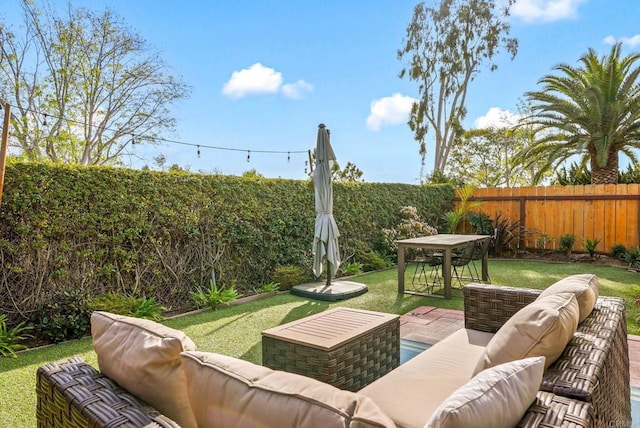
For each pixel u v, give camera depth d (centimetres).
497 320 260
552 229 883
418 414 151
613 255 799
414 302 509
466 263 573
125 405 112
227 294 503
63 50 1075
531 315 148
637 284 582
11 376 287
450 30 1571
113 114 1165
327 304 500
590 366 134
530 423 100
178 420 121
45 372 135
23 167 389
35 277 395
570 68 914
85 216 428
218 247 553
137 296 469
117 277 455
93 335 147
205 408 103
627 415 206
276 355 239
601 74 870
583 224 846
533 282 616
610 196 812
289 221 646
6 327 368
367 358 248
